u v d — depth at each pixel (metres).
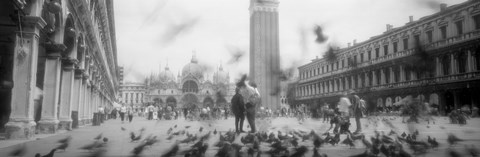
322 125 21.73
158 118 46.19
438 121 28.72
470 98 43.44
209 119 42.88
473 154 7.04
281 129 17.11
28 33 11.95
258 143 7.10
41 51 17.11
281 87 89.38
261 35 96.44
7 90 14.20
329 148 8.23
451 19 45.53
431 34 48.81
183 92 141.12
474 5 42.09
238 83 13.91
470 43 42.47
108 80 58.38
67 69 18.58
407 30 52.66
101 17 34.62
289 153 6.53
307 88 85.19
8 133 11.53
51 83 15.64
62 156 7.25
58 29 15.20
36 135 13.82
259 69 93.44
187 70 142.75
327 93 75.44
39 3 12.18
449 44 45.38
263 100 89.44
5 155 7.40
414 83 50.16
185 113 49.56
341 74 69.88
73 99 21.55
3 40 15.20
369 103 59.00
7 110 14.22
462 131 15.45
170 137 11.07
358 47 65.12
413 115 29.39
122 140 11.15
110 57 61.66
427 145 7.96
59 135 13.88
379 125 22.31
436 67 47.66
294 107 89.31
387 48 57.56
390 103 56.41
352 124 24.17
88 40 23.94
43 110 15.52
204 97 138.88
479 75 41.25
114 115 59.03
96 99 33.84
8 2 13.37
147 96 140.88
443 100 46.66
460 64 44.75
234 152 6.54
